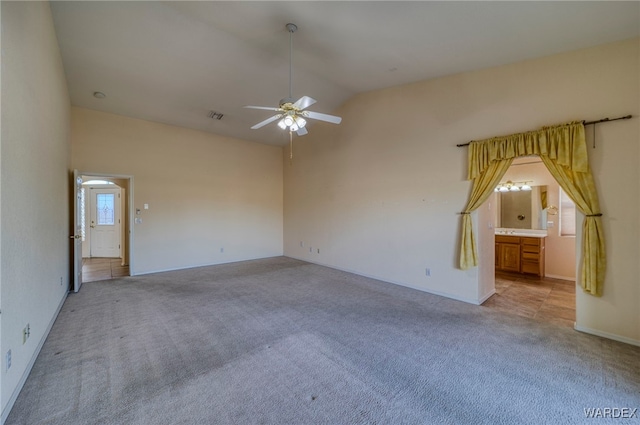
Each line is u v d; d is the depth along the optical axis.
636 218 2.67
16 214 1.98
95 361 2.38
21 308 2.05
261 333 2.93
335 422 1.72
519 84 3.38
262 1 2.82
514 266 5.31
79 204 4.59
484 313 3.46
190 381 2.12
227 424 1.70
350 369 2.28
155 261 5.63
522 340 2.77
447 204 4.06
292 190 7.27
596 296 2.87
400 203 4.66
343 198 5.75
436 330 2.99
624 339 2.73
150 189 5.57
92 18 3.17
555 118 3.12
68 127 4.41
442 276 4.14
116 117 5.21
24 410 1.80
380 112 4.95
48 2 2.88
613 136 2.77
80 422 1.70
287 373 2.22
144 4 3.02
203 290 4.44
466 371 2.25
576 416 1.77
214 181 6.45
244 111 5.51
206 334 2.90
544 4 2.30
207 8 3.01
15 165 1.96
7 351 1.78
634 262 2.69
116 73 4.14
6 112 1.80
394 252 4.78
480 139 3.71
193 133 6.13
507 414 1.79
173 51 3.78
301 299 4.01
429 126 4.25
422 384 2.09
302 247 6.94
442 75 4.02
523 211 5.45
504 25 2.65
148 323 3.17
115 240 7.40
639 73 2.65
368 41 3.25
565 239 4.98
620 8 2.28
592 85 2.89
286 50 3.74
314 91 5.01
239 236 6.87
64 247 4.01
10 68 1.88
